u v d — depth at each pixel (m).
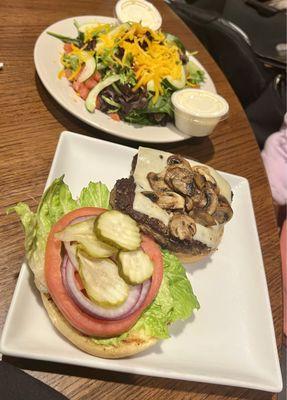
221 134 0.37
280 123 0.52
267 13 0.58
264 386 0.22
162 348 0.23
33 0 0.40
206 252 0.26
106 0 0.45
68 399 0.18
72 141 0.30
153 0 0.46
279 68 0.54
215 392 0.22
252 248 0.29
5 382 0.17
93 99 0.32
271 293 0.29
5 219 0.25
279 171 0.48
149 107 0.33
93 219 0.23
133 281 0.21
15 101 0.32
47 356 0.19
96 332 0.20
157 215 0.26
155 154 0.28
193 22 0.50
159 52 0.35
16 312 0.20
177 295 0.23
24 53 0.36
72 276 0.21
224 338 0.25
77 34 0.38
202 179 0.28
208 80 0.40
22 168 0.28
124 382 0.21
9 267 0.23
